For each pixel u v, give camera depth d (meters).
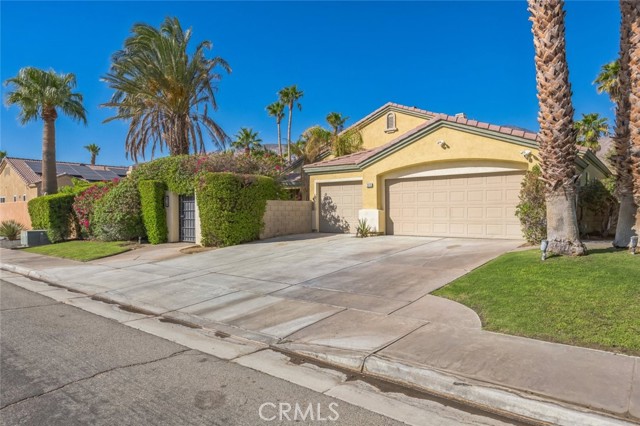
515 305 6.46
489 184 14.33
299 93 39.94
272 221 17.70
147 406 4.12
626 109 9.41
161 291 9.52
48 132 27.53
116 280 11.01
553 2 8.70
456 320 6.30
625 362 4.57
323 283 9.27
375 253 12.39
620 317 5.61
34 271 12.90
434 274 9.27
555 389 4.09
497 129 13.61
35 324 7.18
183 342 6.19
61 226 21.80
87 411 4.01
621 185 9.55
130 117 23.86
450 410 4.07
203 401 4.23
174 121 22.62
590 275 7.27
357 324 6.49
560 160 8.73
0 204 29.73
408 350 5.28
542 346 5.12
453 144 14.60
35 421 3.82
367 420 3.87
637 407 3.71
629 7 9.22
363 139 25.62
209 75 22.92
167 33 21.84
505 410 4.02
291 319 7.02
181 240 18.39
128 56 21.19
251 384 4.67
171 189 18.03
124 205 18.36
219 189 15.59
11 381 4.71
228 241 15.62
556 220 8.89
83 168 44.31
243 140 43.62
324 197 19.50
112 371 5.01
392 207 16.62
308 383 4.71
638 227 9.29
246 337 6.37
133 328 6.95
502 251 11.01
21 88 26.59
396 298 7.74
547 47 8.77
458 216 14.99
